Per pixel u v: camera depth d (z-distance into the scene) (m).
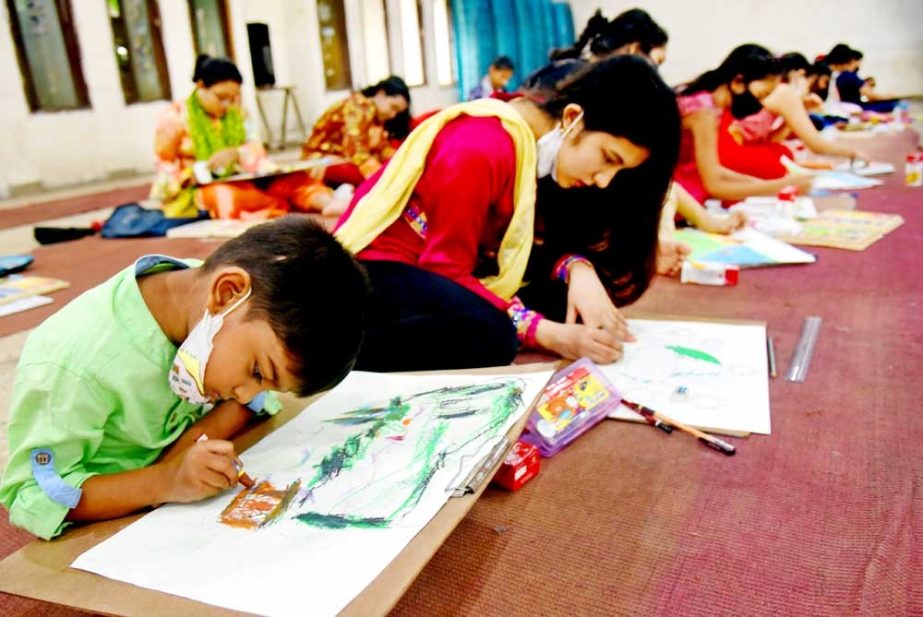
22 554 0.78
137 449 0.95
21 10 4.86
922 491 0.94
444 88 9.14
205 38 6.18
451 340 1.29
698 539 0.87
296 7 7.05
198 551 0.74
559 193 1.50
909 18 8.60
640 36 2.48
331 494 0.83
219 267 0.84
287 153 6.47
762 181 2.94
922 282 1.84
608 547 0.87
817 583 0.79
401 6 8.20
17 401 0.83
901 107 6.45
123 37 5.54
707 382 1.25
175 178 3.62
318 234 0.85
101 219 3.99
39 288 2.44
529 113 1.42
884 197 2.98
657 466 1.03
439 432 0.93
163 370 0.89
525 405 0.98
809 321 1.58
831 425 1.12
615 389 1.21
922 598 0.76
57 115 5.11
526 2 9.27
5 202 4.65
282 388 0.83
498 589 0.81
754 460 1.03
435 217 1.37
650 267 1.57
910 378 1.28
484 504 0.97
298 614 0.62
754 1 9.30
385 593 0.64
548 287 1.60
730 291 1.85
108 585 0.70
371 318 1.33
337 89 7.62
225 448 0.84
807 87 5.19
